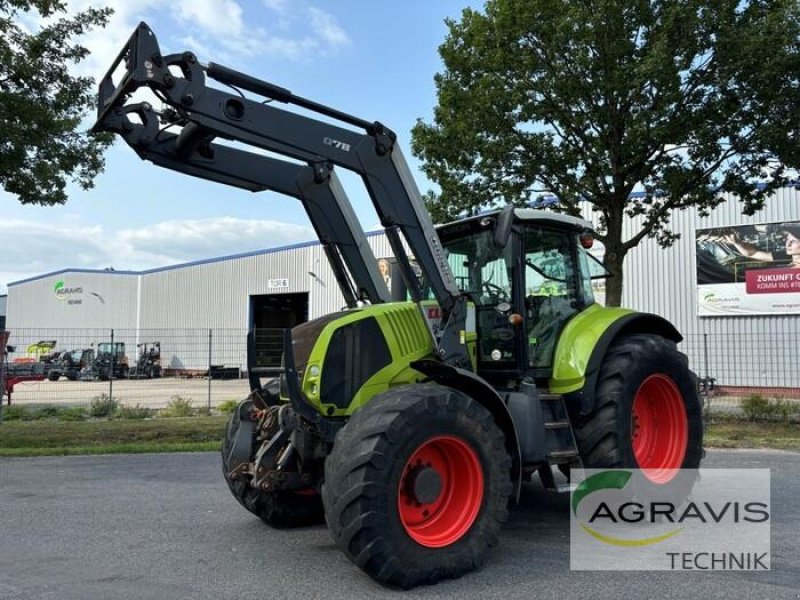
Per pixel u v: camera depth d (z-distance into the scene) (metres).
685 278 21.91
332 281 35.56
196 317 42.75
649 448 6.29
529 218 5.80
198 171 5.33
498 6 11.49
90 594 4.17
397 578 4.17
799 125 10.66
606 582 4.39
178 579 4.47
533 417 5.21
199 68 4.61
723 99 10.82
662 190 12.38
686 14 10.42
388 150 5.16
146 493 7.36
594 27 10.70
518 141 11.95
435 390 4.58
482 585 4.33
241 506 6.71
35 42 11.09
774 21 10.24
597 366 5.69
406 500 4.44
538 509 6.43
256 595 4.15
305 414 4.75
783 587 4.30
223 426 13.10
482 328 5.80
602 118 11.30
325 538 5.51
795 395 16.92
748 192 12.21
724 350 19.94
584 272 6.44
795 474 8.23
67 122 11.47
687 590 4.24
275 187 5.63
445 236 6.20
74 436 11.91
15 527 5.88
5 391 17.83
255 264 39.34
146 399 20.88
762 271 20.80
